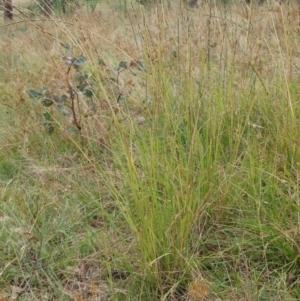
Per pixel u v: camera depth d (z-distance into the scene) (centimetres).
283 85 304
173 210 228
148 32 334
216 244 245
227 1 379
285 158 268
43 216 274
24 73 465
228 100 306
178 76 324
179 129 295
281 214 246
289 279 222
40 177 304
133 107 350
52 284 230
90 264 247
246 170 263
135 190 226
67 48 317
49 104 339
